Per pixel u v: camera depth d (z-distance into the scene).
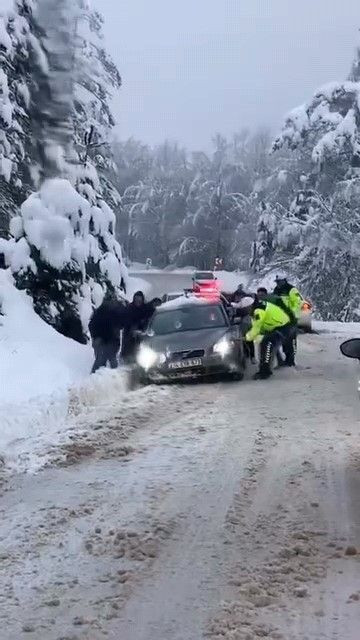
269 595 4.42
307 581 4.62
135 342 14.16
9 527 5.69
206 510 6.01
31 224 16.05
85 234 16.45
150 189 80.44
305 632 3.96
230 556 5.04
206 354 12.63
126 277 17.30
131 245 81.19
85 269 16.36
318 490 6.50
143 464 7.47
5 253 16.28
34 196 16.48
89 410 10.30
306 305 24.03
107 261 16.92
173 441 8.43
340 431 8.76
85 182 19.92
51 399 10.05
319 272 38.19
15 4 19.00
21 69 18.98
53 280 16.20
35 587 4.59
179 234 78.44
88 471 7.28
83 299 16.55
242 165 77.69
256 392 11.73
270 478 6.89
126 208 80.69
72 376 13.00
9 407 9.23
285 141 39.09
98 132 23.44
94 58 23.16
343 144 36.44
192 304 14.36
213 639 3.90
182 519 5.80
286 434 8.66
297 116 38.72
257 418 9.63
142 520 5.78
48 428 9.19
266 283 39.28
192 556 5.05
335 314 38.16
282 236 38.56
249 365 15.34
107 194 25.73
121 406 10.45
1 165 18.14
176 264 76.88
